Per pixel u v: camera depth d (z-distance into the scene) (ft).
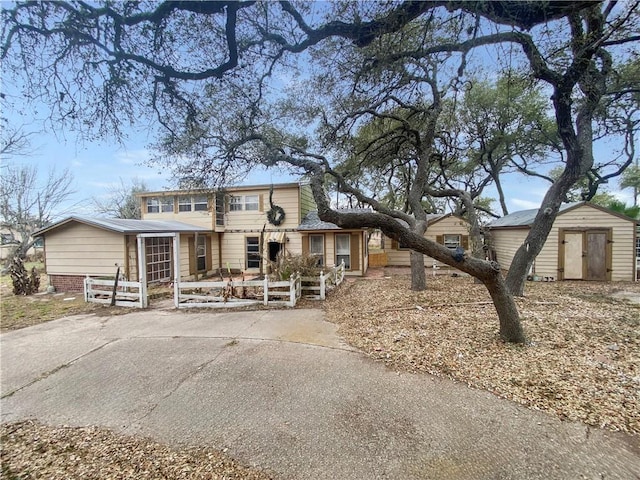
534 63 17.38
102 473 8.31
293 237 50.85
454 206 77.56
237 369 14.82
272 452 9.03
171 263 44.29
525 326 19.30
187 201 51.80
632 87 27.20
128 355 17.01
